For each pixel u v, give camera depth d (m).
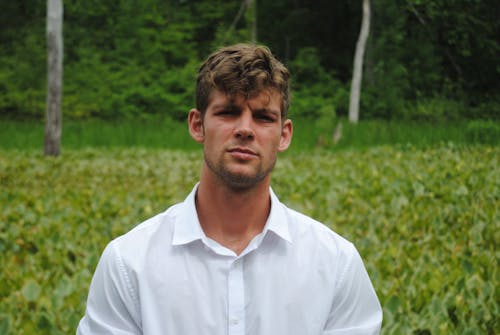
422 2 21.25
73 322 3.31
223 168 1.78
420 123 19.02
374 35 24.61
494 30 22.17
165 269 1.82
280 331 1.80
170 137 17.91
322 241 1.90
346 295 1.88
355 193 7.73
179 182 9.88
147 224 1.90
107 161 13.11
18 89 25.72
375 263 4.35
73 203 7.47
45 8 28.64
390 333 3.17
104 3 28.33
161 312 1.79
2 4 29.05
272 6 30.31
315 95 26.73
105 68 26.31
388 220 6.19
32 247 5.23
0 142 16.97
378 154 13.06
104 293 1.85
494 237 5.44
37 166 12.21
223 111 1.78
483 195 7.44
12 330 3.21
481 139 14.44
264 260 1.84
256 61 1.77
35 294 3.64
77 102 24.72
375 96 24.52
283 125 1.86
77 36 28.17
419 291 3.68
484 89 23.50
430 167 10.02
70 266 4.47
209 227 1.87
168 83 26.41
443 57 24.64
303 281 1.83
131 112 25.42
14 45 27.69
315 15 29.86
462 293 3.65
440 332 3.21
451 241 5.18
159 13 28.78
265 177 1.83
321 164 11.82
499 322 3.36
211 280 1.80
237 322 1.78
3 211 7.01
